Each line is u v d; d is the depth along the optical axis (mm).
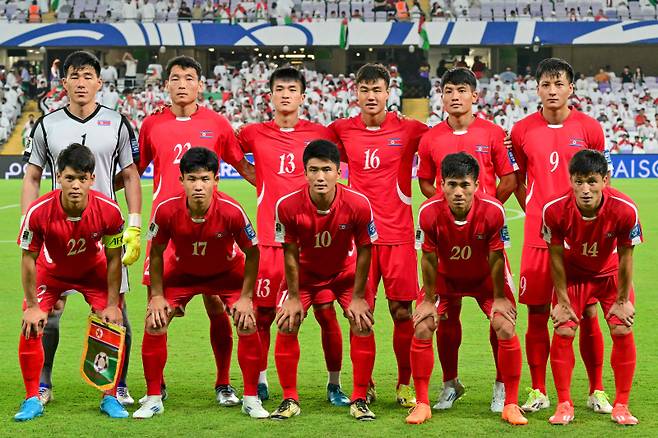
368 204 5996
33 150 6566
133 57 39156
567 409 5828
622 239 5812
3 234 16688
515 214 19875
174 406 6234
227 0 38125
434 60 40000
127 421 5832
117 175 6906
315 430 5641
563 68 6527
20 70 37000
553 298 6188
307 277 6254
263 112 34156
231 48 39281
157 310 6004
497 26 36062
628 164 29453
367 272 6062
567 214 5824
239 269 6277
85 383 6848
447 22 36094
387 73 6750
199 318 9367
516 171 6816
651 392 6523
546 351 6359
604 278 6094
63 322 9117
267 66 37469
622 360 5848
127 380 7008
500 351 5902
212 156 5816
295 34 36062
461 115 6680
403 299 6586
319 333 8688
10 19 37656
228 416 5973
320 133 6926
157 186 6855
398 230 6660
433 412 6125
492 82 36438
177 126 6836
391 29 36094
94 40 36125
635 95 36469
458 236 5977
